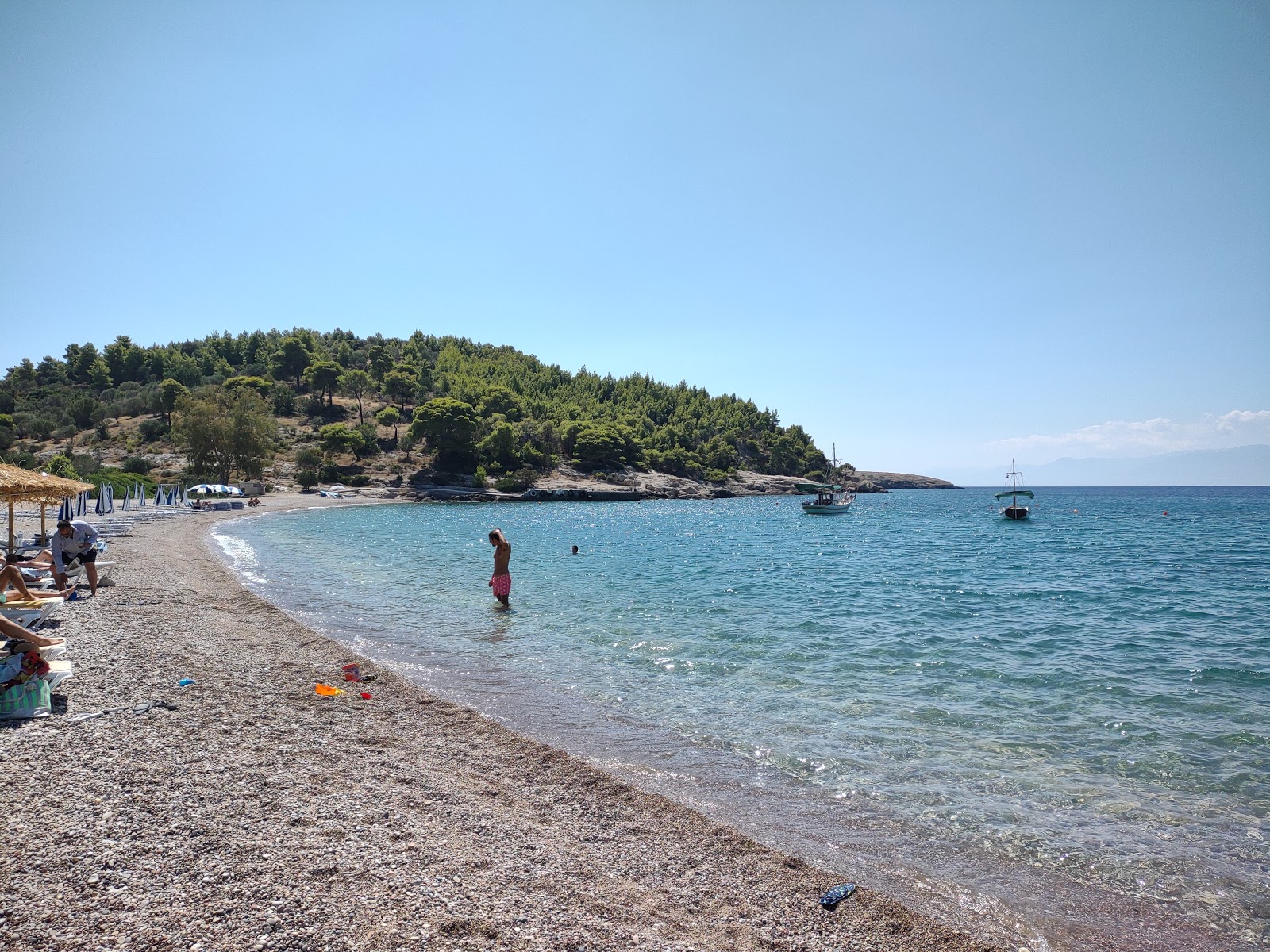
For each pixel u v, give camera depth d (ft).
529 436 451.12
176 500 216.74
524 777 26.20
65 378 559.38
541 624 58.08
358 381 495.00
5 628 27.22
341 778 24.00
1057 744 31.91
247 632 48.62
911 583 90.48
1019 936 17.92
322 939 14.75
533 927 16.29
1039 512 351.05
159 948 13.91
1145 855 22.15
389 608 63.52
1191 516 306.96
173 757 24.22
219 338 629.10
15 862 16.74
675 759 29.37
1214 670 45.75
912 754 30.48
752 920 17.83
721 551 134.82
